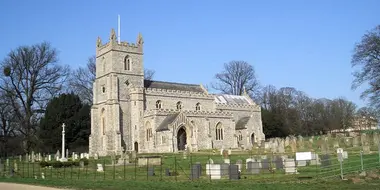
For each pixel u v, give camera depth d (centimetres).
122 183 3134
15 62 8081
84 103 10069
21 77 8138
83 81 10506
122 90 8488
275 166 4050
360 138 6781
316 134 13312
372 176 3055
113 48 8475
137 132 8244
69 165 5356
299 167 4000
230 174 3403
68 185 3152
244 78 12225
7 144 9156
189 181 3269
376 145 6169
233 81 12250
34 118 8900
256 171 3800
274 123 11406
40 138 8556
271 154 5678
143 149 8169
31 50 8200
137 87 8344
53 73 8488
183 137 8056
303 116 13825
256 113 10069
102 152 8312
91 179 3747
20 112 8356
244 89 11006
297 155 4247
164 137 7712
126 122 8412
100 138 8575
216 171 3566
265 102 12744
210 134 8481
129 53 8706
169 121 7900
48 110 8662
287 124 11931
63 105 8712
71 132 8688
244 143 9288
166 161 5272
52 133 8494
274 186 2712
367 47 6912
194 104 9100
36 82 8300
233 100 10294
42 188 3030
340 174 3241
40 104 8675
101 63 8825
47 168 5147
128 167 4841
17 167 5322
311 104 14225
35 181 3609
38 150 8450
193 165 3656
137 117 8269
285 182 2986
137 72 8750
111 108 8275
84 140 8962
